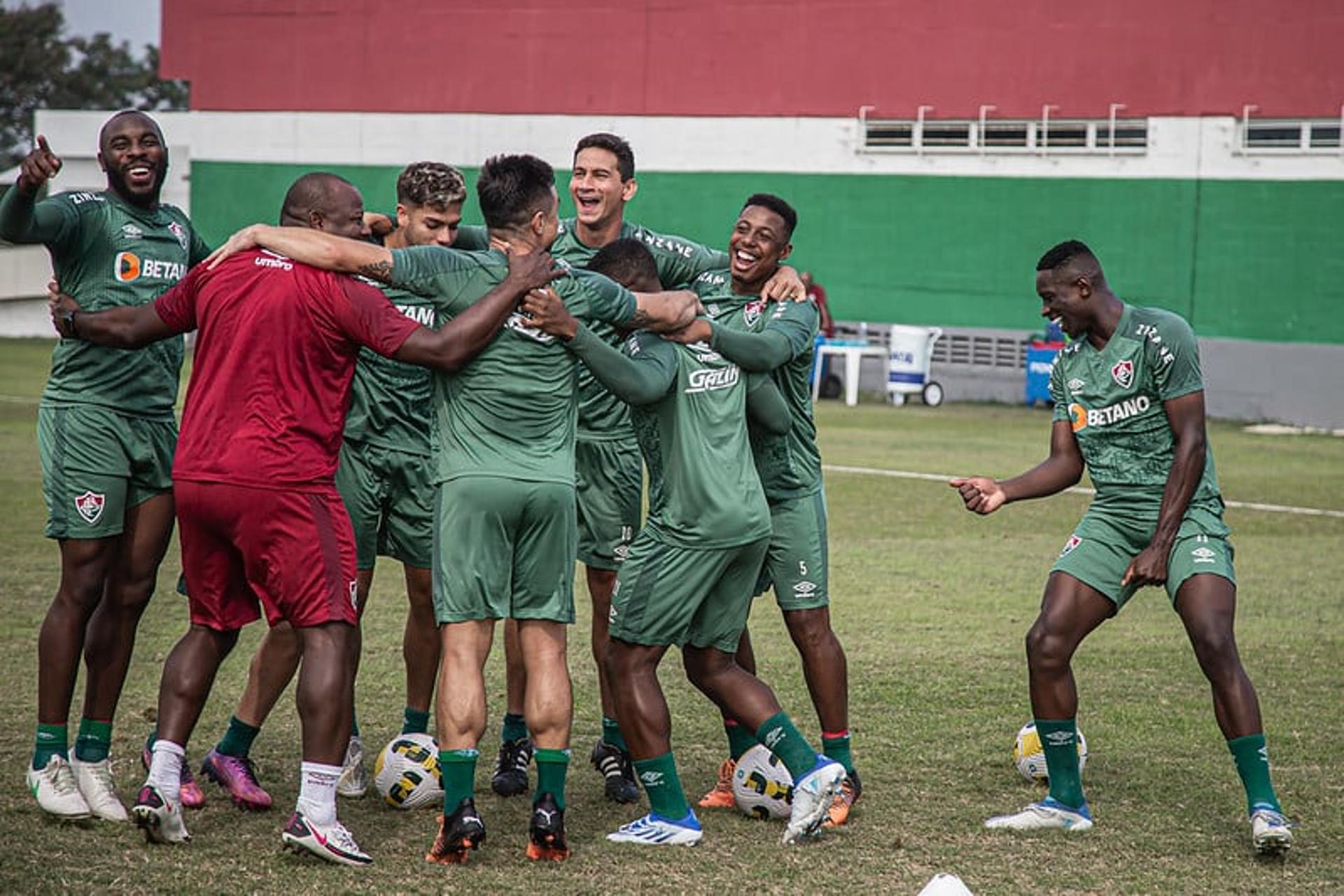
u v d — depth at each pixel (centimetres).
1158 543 608
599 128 3419
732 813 640
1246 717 592
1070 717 616
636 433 607
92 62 6291
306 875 544
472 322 555
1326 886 552
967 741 742
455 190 650
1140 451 623
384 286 634
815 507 653
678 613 593
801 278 656
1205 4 2898
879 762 707
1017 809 639
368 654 904
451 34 3531
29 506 1417
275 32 3681
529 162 577
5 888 517
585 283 574
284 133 3700
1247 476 1939
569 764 714
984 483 648
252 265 568
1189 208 2938
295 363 565
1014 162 3083
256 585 577
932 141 3164
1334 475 1959
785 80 3262
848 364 2980
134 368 628
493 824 618
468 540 570
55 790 595
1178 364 609
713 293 668
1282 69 2848
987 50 3081
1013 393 3061
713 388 596
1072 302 624
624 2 3372
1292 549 1374
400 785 634
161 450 637
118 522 622
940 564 1270
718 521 587
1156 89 2948
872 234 3219
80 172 4022
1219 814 637
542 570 580
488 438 573
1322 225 2828
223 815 618
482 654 574
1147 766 707
